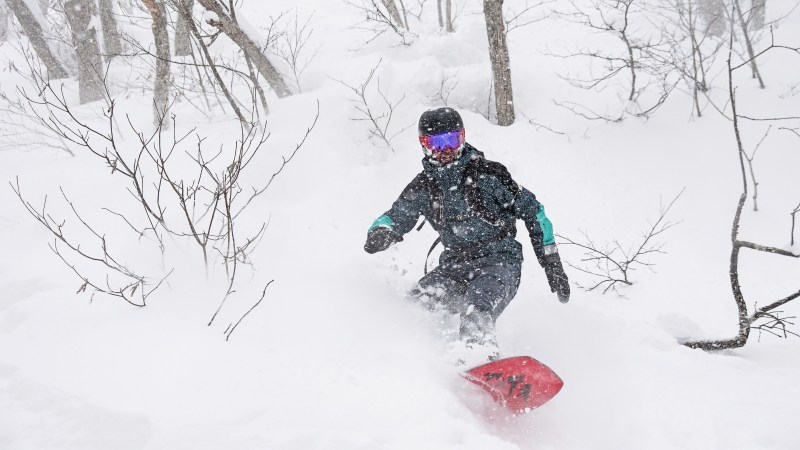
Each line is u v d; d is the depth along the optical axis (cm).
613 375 363
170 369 293
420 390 284
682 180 592
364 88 626
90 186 518
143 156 554
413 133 619
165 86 623
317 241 434
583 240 536
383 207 517
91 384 286
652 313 444
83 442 259
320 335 328
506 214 358
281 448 242
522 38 855
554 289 354
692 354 388
